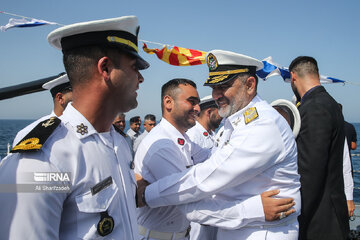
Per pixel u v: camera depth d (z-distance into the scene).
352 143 5.01
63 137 1.09
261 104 1.92
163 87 2.40
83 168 1.10
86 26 1.12
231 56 1.96
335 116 2.21
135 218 1.36
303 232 2.20
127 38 1.22
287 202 1.72
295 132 2.23
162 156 2.07
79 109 1.19
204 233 2.65
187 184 1.82
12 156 1.00
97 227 1.09
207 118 4.22
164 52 3.65
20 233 0.90
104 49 1.16
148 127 7.47
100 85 1.17
